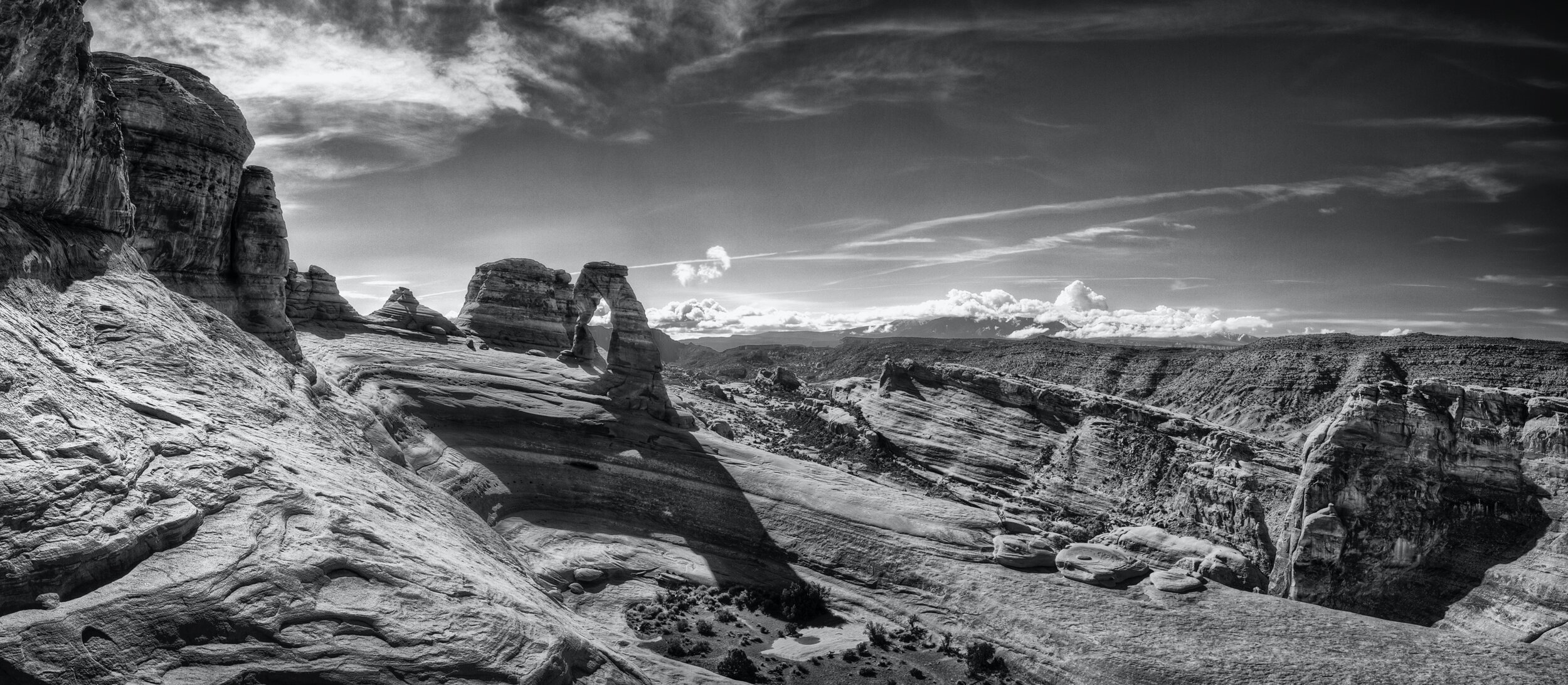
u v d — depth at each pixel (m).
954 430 92.38
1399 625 43.25
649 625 42.59
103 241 31.94
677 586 48.25
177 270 41.75
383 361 60.47
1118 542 54.94
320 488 28.53
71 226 30.30
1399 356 140.38
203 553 22.50
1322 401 136.75
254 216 46.69
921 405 97.62
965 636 44.09
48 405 22.00
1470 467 58.38
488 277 85.56
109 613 19.84
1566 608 48.78
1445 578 54.69
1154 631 42.12
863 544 51.94
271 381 37.16
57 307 27.06
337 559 24.58
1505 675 38.28
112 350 28.00
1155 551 52.94
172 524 22.41
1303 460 63.81
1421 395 62.25
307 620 22.53
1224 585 48.25
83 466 21.36
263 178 47.56
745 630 43.75
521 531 50.50
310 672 21.47
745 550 52.50
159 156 40.41
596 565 47.56
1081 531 64.69
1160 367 170.12
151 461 23.80
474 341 76.44
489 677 23.70
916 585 48.47
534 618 27.55
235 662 20.75
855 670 39.91
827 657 41.03
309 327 65.38
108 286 30.52
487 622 25.30
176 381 29.33
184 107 41.66
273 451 29.23
